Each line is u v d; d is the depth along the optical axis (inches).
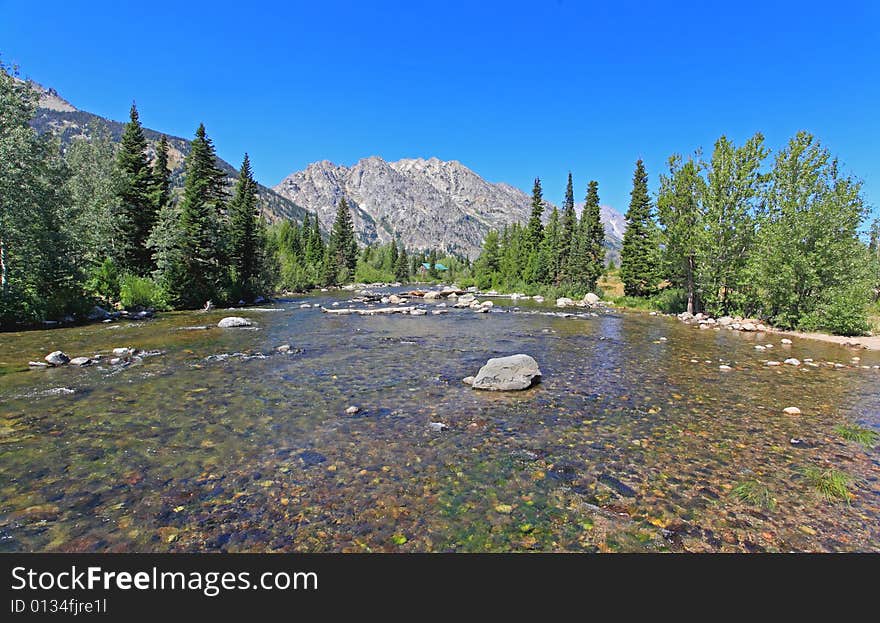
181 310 1423.5
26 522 217.8
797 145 1067.3
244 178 2086.6
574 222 2687.0
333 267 3693.4
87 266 1267.2
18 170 964.6
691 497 248.7
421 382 506.9
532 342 829.2
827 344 864.3
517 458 299.7
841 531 216.8
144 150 1721.2
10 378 498.9
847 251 1002.7
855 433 347.3
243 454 300.5
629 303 1868.8
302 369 565.3
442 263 6343.5
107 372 534.3
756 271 1123.9
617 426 367.9
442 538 207.9
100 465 281.4
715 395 468.8
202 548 199.9
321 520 221.5
